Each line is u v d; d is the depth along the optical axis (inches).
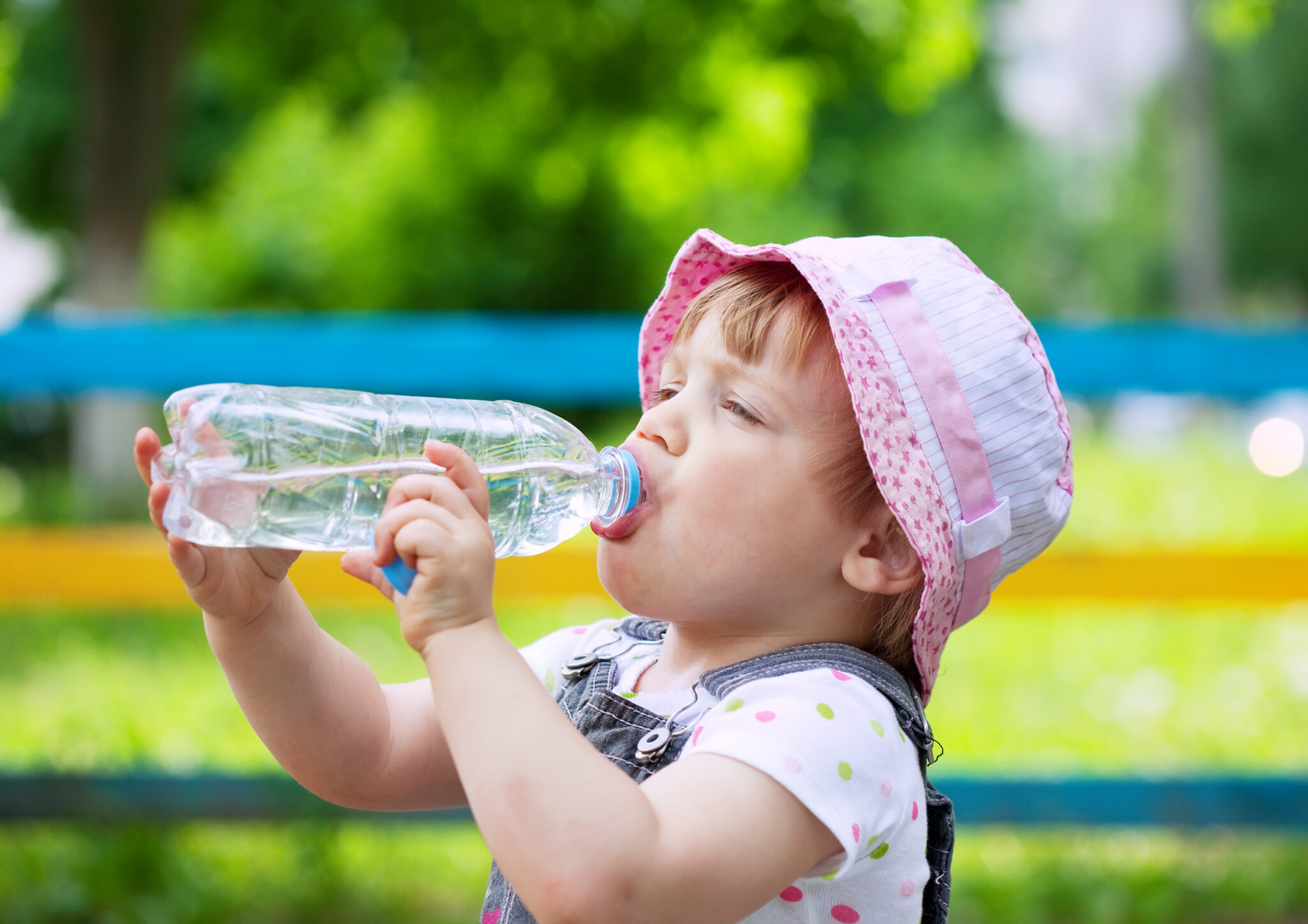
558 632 68.6
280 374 120.0
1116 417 658.2
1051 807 122.6
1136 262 947.3
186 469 51.0
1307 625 231.9
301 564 134.9
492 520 62.3
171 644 225.5
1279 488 356.8
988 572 59.1
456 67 404.8
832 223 721.0
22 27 520.1
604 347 121.3
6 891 122.9
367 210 597.0
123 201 381.7
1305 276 893.8
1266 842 142.3
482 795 46.3
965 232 841.5
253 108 485.7
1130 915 128.4
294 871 129.3
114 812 125.8
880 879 53.3
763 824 47.9
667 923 45.8
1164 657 213.8
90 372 118.8
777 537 56.0
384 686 64.7
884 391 55.2
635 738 56.4
